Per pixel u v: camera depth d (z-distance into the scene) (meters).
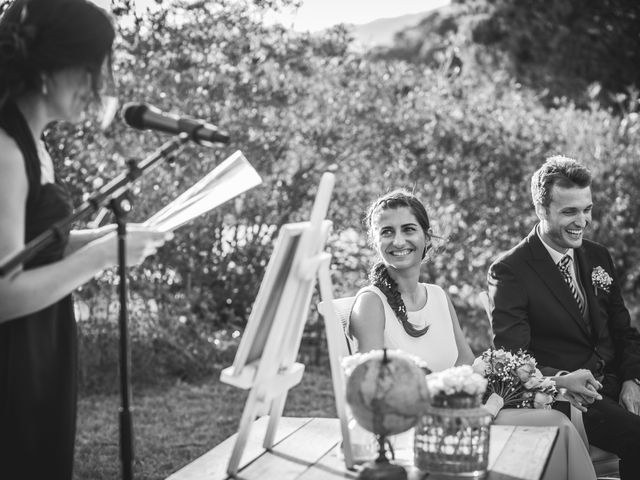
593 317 4.04
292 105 7.36
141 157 6.61
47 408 2.61
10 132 2.45
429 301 3.70
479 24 14.55
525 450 2.81
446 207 7.69
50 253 2.57
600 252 4.17
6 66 2.42
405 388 2.38
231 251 7.34
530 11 14.59
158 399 6.50
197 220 7.09
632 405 3.92
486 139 7.83
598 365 4.00
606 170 8.15
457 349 3.75
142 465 5.08
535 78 14.46
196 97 6.96
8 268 2.17
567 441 3.34
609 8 14.69
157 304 7.00
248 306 7.46
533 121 8.20
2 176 2.40
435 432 2.53
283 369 2.66
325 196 2.43
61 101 2.51
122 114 2.50
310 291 2.61
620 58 14.62
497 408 3.45
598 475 3.86
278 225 7.38
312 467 2.67
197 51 7.05
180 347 7.05
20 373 2.52
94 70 2.49
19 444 2.53
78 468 5.00
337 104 7.50
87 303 6.65
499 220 7.84
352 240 7.54
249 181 2.65
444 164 7.77
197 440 5.57
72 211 2.68
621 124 8.58
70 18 2.45
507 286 4.00
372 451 2.72
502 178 7.85
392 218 3.57
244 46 7.21
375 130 7.61
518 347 3.88
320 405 6.41
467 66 14.48
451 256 7.79
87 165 6.52
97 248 2.45
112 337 6.64
